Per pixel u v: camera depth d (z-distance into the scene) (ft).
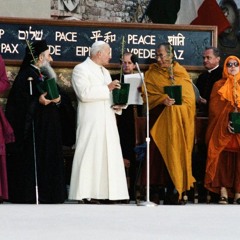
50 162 59.57
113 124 60.23
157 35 65.98
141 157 60.23
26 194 59.26
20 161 59.47
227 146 61.31
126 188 59.98
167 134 60.34
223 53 95.14
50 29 64.95
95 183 59.47
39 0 76.59
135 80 61.00
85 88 59.77
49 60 60.75
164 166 60.49
